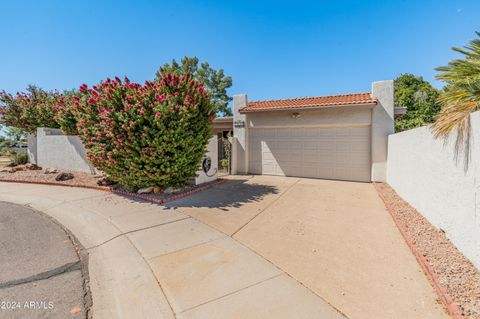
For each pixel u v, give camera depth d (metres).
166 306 2.58
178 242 4.24
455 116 3.39
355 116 9.94
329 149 10.67
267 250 3.87
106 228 5.03
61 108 11.87
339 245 4.01
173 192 7.93
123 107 7.24
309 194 7.84
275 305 2.52
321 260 3.51
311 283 2.92
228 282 2.99
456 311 2.26
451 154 3.80
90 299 2.78
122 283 3.08
